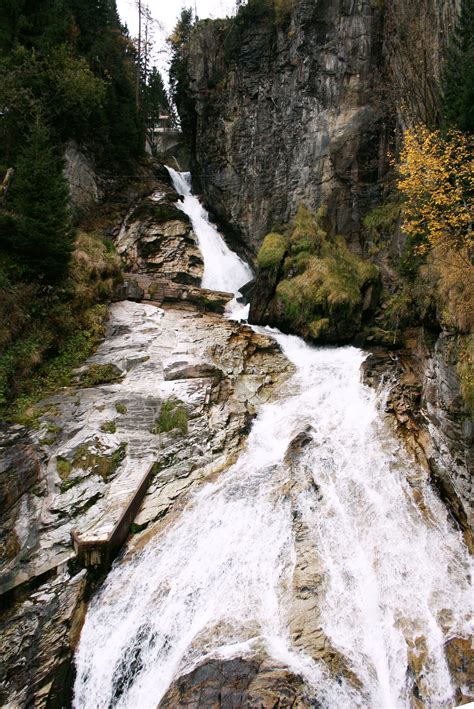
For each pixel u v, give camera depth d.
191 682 8.21
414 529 11.43
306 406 16.05
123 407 14.38
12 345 14.52
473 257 12.66
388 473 12.78
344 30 23.22
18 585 9.80
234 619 9.52
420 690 8.28
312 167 24.17
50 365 15.60
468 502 11.24
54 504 11.35
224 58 28.02
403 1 21.30
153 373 16.12
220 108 28.11
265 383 17.44
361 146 22.94
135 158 31.92
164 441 13.84
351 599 9.70
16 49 22.31
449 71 16.77
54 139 24.09
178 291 22.95
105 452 12.91
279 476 13.02
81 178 26.28
